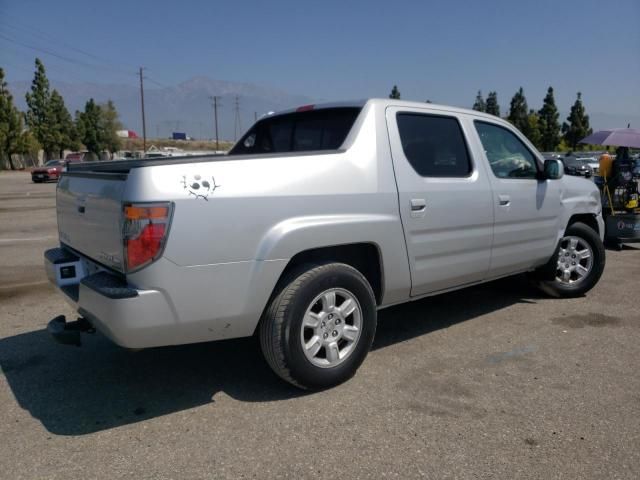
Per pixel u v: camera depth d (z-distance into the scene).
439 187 4.42
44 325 5.38
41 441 3.23
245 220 3.38
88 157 45.72
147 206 3.10
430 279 4.46
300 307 3.59
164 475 2.89
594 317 5.46
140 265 3.13
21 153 61.91
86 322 3.85
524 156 5.42
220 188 3.31
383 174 4.07
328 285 3.71
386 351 4.59
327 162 3.79
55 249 4.49
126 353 4.60
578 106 62.97
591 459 3.01
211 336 3.45
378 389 3.87
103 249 3.53
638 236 9.22
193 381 4.04
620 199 9.72
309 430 3.32
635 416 3.47
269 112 5.29
